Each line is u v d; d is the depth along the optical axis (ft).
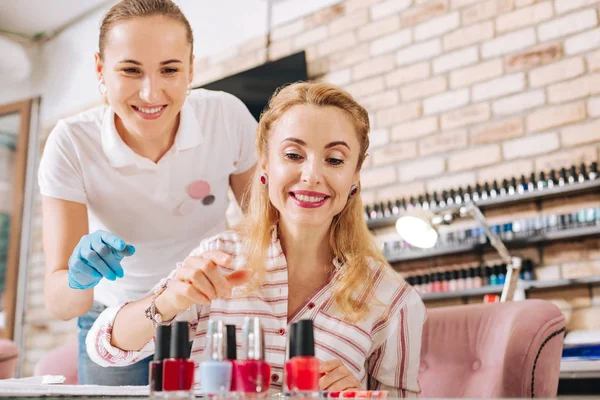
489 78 11.00
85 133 5.74
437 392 5.69
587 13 10.11
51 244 5.55
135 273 6.18
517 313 5.23
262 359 3.13
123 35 5.11
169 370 3.07
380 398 3.10
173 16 5.25
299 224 4.42
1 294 17.70
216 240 4.89
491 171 10.78
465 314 5.82
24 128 16.88
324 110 4.43
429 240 8.50
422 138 11.64
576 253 9.74
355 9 12.77
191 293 3.78
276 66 13.00
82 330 6.29
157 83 5.16
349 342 4.54
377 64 12.35
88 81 16.40
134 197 5.88
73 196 5.69
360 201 4.93
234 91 13.30
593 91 9.91
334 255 4.82
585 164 9.83
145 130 5.35
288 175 4.41
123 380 5.94
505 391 4.94
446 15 11.64
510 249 10.34
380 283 4.82
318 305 4.63
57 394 3.36
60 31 17.26
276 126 4.57
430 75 11.68
